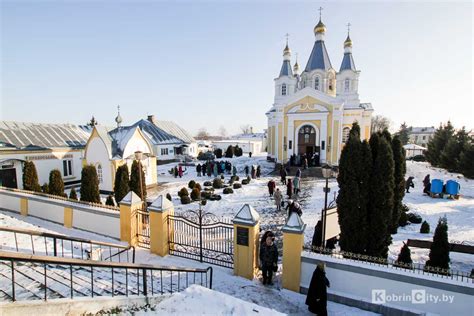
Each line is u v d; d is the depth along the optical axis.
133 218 9.59
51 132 25.34
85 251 8.16
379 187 7.62
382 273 6.29
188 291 5.07
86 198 13.93
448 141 33.03
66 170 24.52
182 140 46.12
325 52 34.31
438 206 15.96
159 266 5.17
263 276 7.52
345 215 7.88
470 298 5.55
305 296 7.02
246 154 59.03
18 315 3.14
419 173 28.30
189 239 9.73
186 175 29.66
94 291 4.82
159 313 4.36
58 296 4.20
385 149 7.64
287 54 36.16
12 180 20.61
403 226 12.61
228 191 19.25
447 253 7.28
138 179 15.23
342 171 7.94
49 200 11.72
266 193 19.44
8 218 9.80
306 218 13.68
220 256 8.92
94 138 21.50
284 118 31.25
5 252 2.90
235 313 4.48
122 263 4.41
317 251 7.40
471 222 13.16
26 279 4.76
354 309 6.47
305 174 26.45
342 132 31.86
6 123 23.20
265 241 7.54
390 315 6.19
